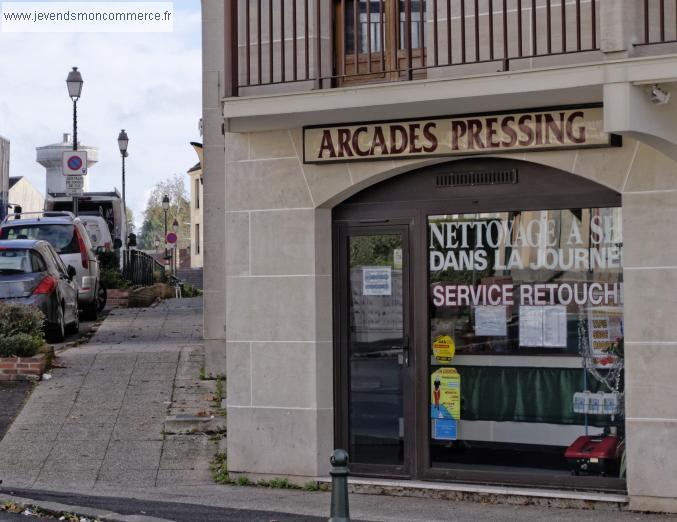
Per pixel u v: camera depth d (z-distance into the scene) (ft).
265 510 30.66
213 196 48.91
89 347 58.08
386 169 33.35
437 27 33.12
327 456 34.71
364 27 35.32
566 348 32.37
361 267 34.78
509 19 31.96
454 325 33.68
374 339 34.63
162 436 39.81
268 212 34.99
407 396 34.04
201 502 31.81
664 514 30.12
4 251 60.34
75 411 42.80
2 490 33.12
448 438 33.68
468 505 31.91
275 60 35.19
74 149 98.17
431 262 33.94
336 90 31.48
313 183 34.32
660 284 30.14
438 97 30.14
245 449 35.27
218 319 48.70
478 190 33.14
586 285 32.14
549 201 32.32
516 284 32.96
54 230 78.07
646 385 30.30
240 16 35.22
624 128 27.27
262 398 35.12
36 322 52.11
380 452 34.50
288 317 34.81
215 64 48.62
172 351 55.21
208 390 46.34
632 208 30.40
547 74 28.73
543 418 32.60
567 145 30.78
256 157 35.09
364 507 31.55
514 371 32.96
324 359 34.71
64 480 35.06
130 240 121.49
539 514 30.40
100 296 86.33
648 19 28.66
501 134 31.63
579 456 32.09
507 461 32.99
